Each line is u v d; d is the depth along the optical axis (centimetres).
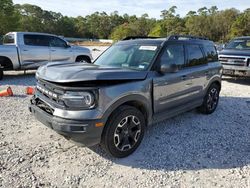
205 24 8856
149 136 444
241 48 998
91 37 10725
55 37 1069
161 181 316
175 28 9006
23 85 838
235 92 817
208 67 534
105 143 346
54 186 299
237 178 328
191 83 483
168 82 422
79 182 309
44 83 354
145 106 388
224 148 410
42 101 362
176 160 367
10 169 327
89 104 321
